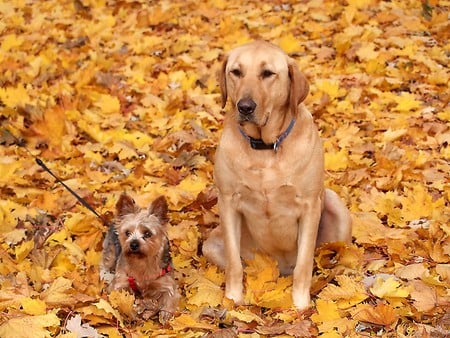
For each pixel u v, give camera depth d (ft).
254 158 12.96
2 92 17.54
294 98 12.94
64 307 12.65
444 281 13.03
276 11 23.31
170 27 22.70
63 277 13.07
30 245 13.74
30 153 16.11
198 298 12.96
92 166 16.01
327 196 13.74
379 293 12.71
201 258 13.83
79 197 14.23
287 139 12.94
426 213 14.37
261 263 13.44
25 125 17.19
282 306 12.92
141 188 15.30
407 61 18.76
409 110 17.15
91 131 16.69
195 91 18.21
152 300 13.07
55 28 22.66
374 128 16.79
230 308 12.89
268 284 13.15
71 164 16.05
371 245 13.83
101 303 12.45
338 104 17.39
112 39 21.80
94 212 14.17
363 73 18.45
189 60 19.29
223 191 13.17
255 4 23.97
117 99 17.54
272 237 13.32
